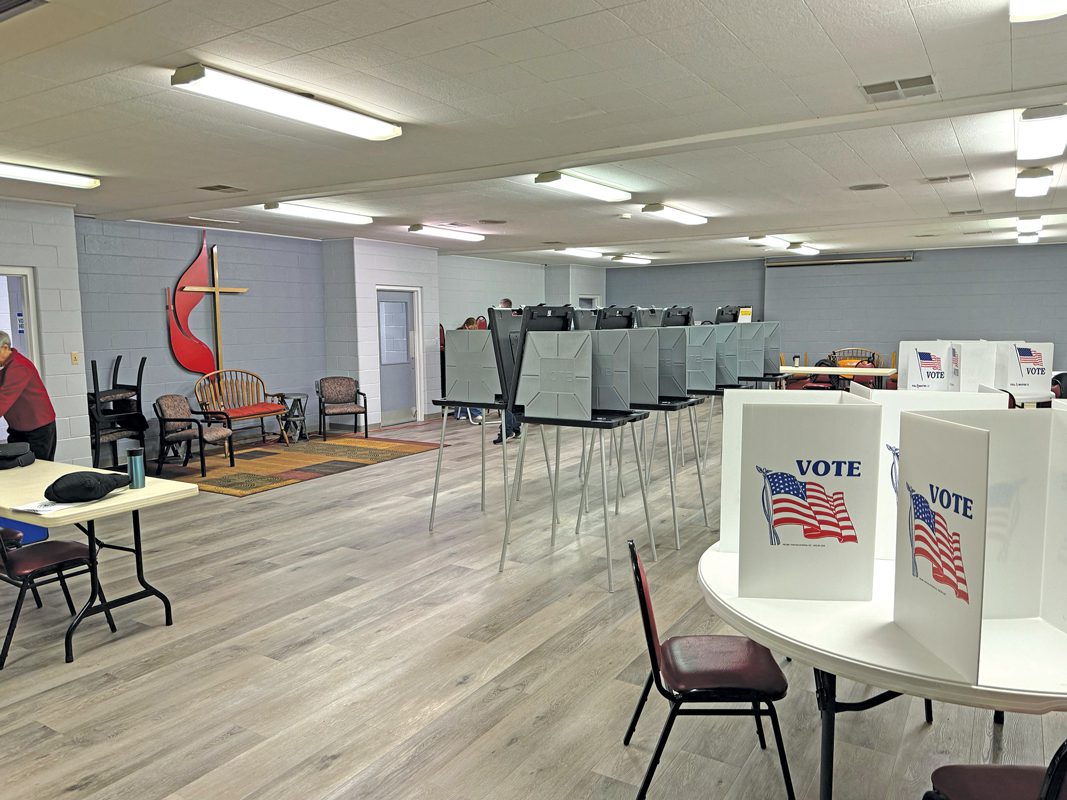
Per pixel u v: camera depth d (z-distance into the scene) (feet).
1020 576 5.68
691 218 26.03
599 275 49.83
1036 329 37.86
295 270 30.19
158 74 10.25
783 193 21.31
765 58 9.96
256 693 9.34
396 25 8.70
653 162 17.06
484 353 16.20
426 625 11.46
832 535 5.98
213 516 17.78
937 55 9.85
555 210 23.79
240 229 27.22
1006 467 5.56
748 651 7.19
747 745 8.19
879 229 29.71
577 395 13.37
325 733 8.43
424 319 34.37
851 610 5.86
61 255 20.42
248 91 10.61
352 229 27.81
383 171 16.98
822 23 8.79
